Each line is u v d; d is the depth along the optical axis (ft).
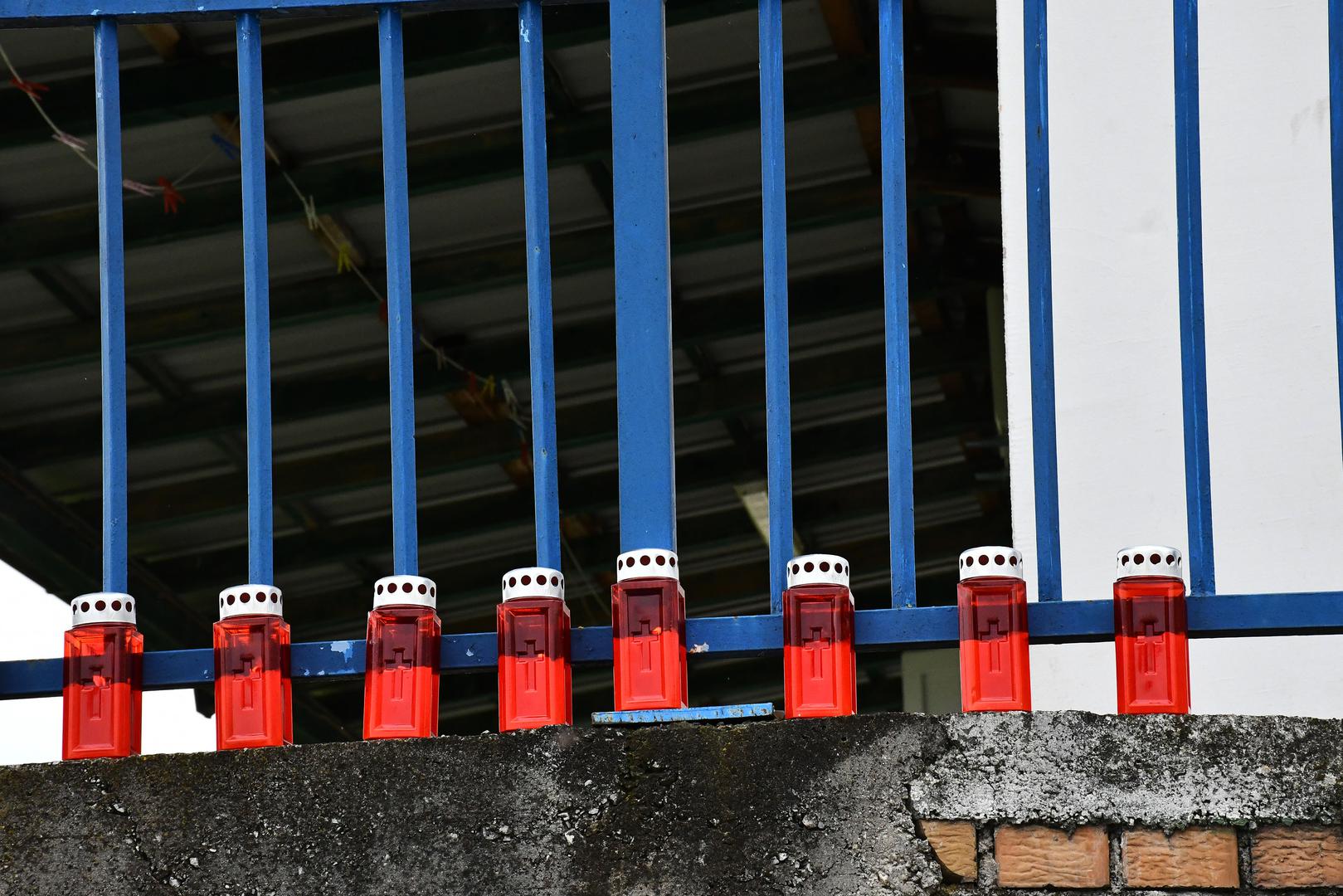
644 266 11.32
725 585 48.06
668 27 31.55
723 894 9.82
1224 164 16.20
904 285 11.02
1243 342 15.88
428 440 40.57
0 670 11.05
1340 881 9.78
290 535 43.39
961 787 9.91
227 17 11.83
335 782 10.18
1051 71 16.88
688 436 43.29
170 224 32.71
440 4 11.55
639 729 10.12
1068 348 16.30
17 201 32.55
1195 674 15.30
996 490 45.83
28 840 10.26
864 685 52.54
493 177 32.68
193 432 38.47
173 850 10.16
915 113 35.91
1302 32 16.25
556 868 9.94
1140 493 15.83
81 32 28.66
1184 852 9.81
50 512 39.65
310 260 34.99
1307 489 15.48
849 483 46.16
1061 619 10.55
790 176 36.40
